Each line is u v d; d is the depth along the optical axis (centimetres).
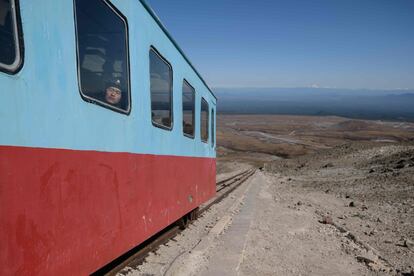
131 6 506
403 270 811
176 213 759
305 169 4338
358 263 830
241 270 705
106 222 450
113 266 616
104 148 442
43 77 332
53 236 348
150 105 585
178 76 745
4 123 290
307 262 802
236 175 3422
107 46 443
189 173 862
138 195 549
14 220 301
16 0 302
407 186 2283
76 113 383
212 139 1158
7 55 293
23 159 309
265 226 1103
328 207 1719
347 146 5297
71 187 376
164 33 648
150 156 595
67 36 364
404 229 1250
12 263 299
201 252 750
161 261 700
